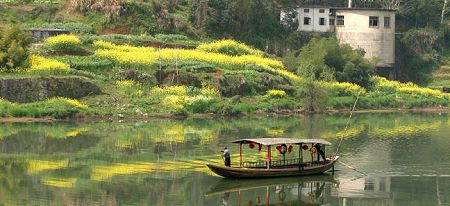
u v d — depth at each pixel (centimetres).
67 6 9150
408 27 11725
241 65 8088
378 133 6034
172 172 4138
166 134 5638
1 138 5241
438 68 10944
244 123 6531
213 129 6019
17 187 3672
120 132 5700
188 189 3731
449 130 6328
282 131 5962
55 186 3716
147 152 4778
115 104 6712
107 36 8338
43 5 9119
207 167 4284
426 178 4106
